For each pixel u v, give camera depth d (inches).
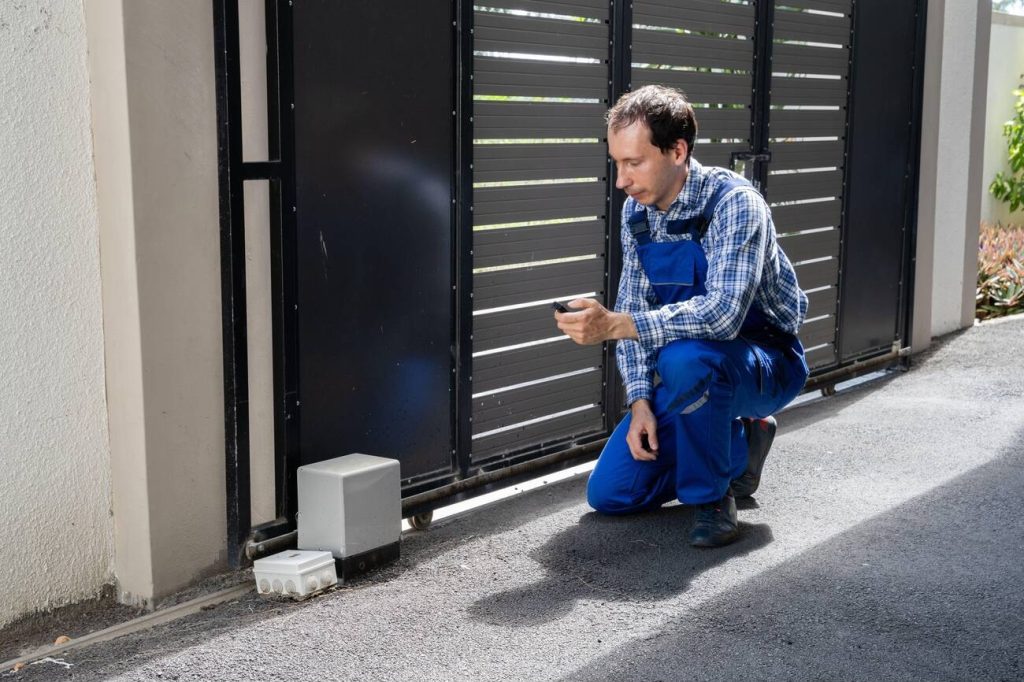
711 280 123.8
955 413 195.5
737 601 115.7
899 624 109.7
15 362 109.0
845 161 208.4
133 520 116.4
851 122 207.6
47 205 109.4
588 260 161.9
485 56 142.2
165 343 114.1
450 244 141.6
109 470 117.8
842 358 215.0
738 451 138.2
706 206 124.5
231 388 118.0
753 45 183.6
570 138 155.9
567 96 154.3
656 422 135.3
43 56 107.6
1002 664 101.0
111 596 119.6
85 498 116.0
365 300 132.0
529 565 127.5
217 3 112.0
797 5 191.5
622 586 120.5
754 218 122.4
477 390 148.6
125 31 107.1
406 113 133.5
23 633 112.0
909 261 229.8
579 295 161.5
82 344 113.8
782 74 190.9
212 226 117.0
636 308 135.5
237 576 124.3
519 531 139.6
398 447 138.9
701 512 133.3
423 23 134.0
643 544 133.3
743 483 144.9
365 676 100.7
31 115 107.3
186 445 117.7
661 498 143.1
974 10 256.5
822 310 208.8
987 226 368.8
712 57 176.1
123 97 108.2
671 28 168.4
